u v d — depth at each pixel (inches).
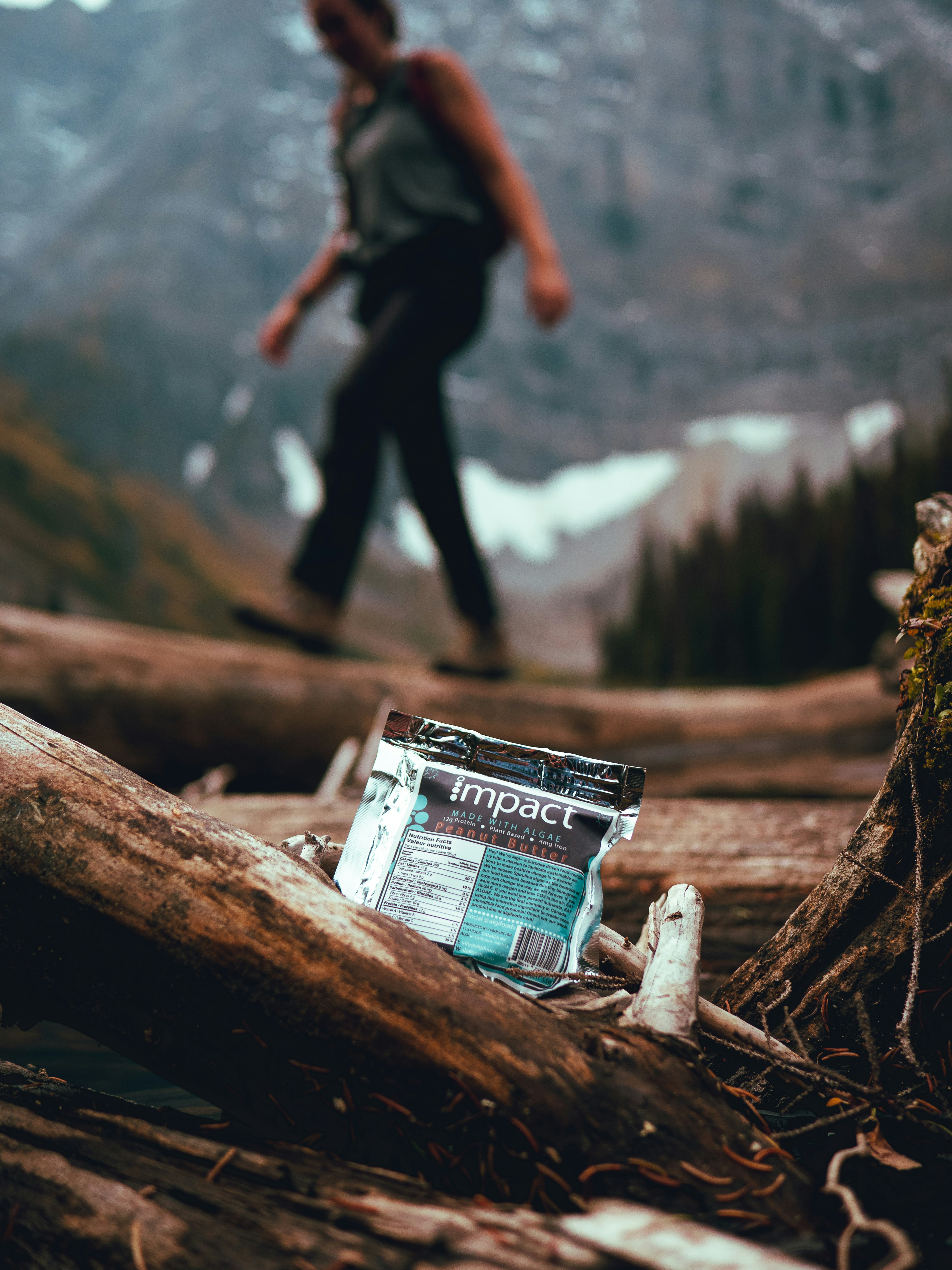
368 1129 28.0
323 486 145.9
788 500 968.9
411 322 137.1
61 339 3415.4
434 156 137.6
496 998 27.7
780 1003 35.4
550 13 4889.3
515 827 33.4
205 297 3922.2
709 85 4370.1
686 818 76.9
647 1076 26.3
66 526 2198.6
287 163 4697.3
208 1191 24.0
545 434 3969.0
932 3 3801.7
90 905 29.0
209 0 5128.0
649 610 1152.8
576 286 4188.0
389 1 143.1
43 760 31.6
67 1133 27.1
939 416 868.6
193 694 138.8
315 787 151.1
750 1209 23.4
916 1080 32.1
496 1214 22.2
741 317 3912.4
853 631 754.2
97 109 5482.3
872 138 3757.4
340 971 27.4
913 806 33.1
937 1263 22.2
